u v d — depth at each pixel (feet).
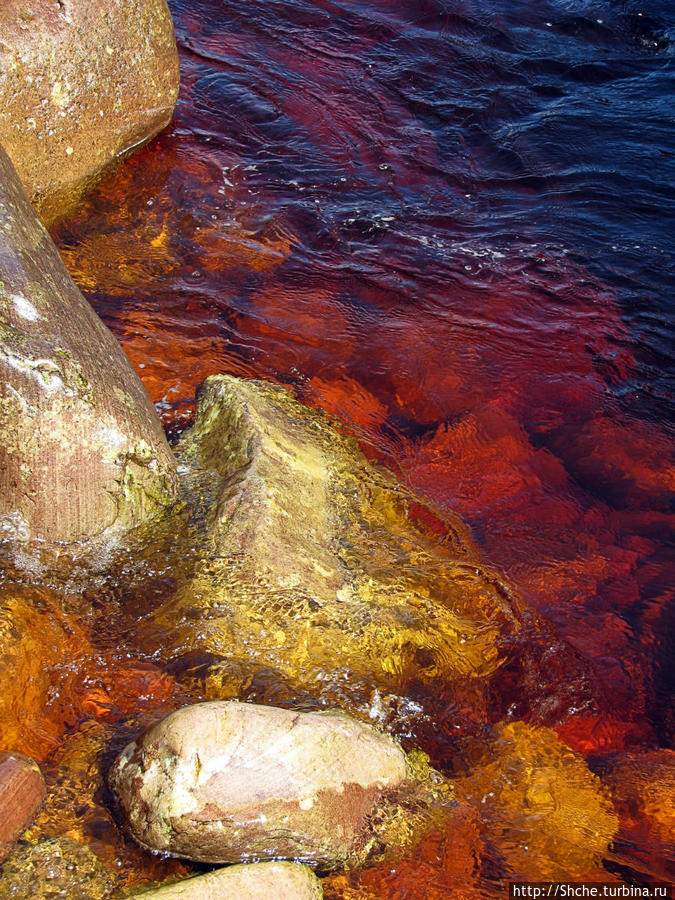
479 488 10.09
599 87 17.46
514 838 7.74
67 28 11.44
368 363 11.08
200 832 7.05
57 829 7.23
